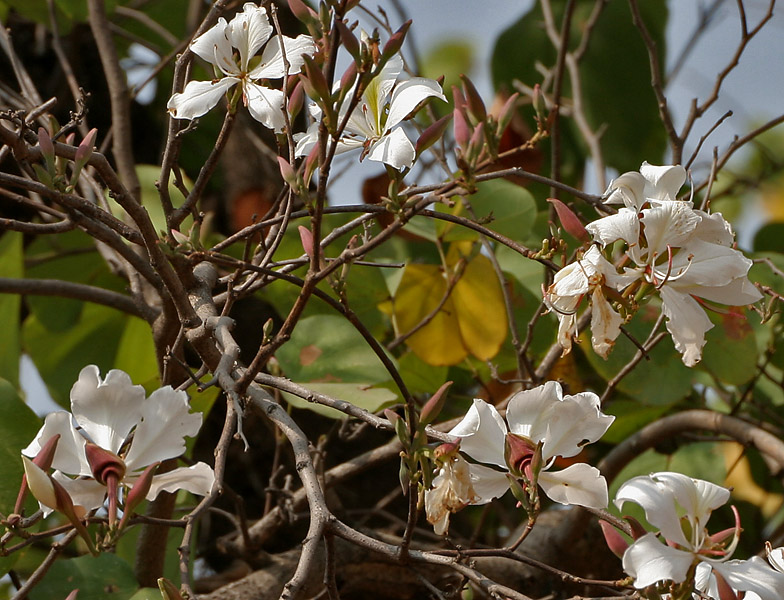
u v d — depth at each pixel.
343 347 2.40
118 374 2.02
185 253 2.08
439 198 2.02
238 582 2.36
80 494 2.01
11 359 2.52
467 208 2.41
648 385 2.45
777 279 2.48
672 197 2.04
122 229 2.09
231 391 2.05
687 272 2.02
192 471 2.03
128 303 2.42
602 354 2.01
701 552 1.98
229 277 2.14
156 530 2.28
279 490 2.37
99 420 2.02
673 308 2.02
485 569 2.41
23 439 2.23
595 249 2.02
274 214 2.29
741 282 2.03
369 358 2.39
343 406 2.09
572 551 2.47
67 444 2.01
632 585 2.01
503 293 2.47
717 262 2.02
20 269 2.51
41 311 2.72
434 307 2.50
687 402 2.61
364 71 1.99
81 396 2.02
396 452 2.35
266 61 2.11
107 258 2.43
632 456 2.46
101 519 2.01
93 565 2.30
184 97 2.10
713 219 2.03
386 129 2.04
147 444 2.02
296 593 1.99
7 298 2.51
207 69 2.47
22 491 2.00
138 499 1.98
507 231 2.51
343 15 2.00
